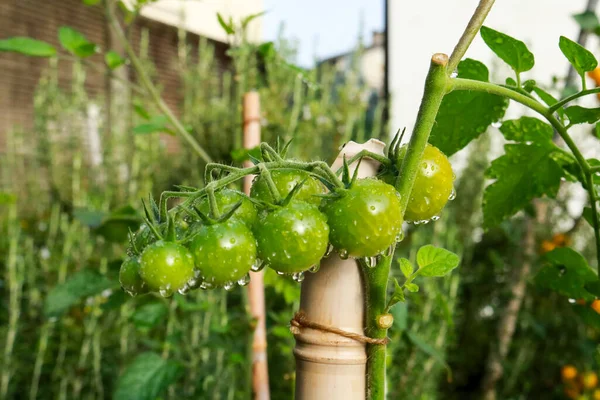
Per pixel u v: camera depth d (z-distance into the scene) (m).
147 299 0.66
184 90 1.54
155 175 1.38
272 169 0.29
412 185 0.29
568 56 0.33
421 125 0.29
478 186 1.20
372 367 0.32
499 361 0.94
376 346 0.32
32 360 1.04
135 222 0.67
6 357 0.94
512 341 1.13
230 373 0.78
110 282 0.62
